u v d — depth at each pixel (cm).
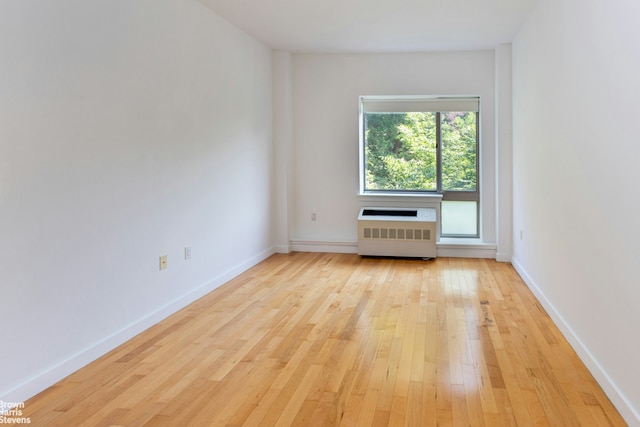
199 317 389
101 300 312
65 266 281
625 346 228
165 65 383
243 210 547
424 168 659
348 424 228
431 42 575
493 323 372
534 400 249
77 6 286
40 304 263
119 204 329
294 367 294
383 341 336
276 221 655
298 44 595
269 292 464
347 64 646
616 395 238
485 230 628
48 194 267
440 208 648
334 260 612
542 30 408
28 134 253
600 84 262
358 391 262
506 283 493
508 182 585
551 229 379
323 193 667
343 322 377
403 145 662
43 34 261
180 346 328
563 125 340
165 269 388
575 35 309
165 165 385
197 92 436
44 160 264
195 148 434
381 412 239
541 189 415
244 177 548
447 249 629
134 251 347
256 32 538
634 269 217
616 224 239
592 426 223
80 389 265
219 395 258
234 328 363
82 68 291
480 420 230
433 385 268
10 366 245
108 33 315
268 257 630
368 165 673
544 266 405
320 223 671
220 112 484
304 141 665
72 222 285
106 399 254
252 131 569
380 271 552
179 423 230
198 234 442
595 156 271
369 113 663
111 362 301
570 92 321
